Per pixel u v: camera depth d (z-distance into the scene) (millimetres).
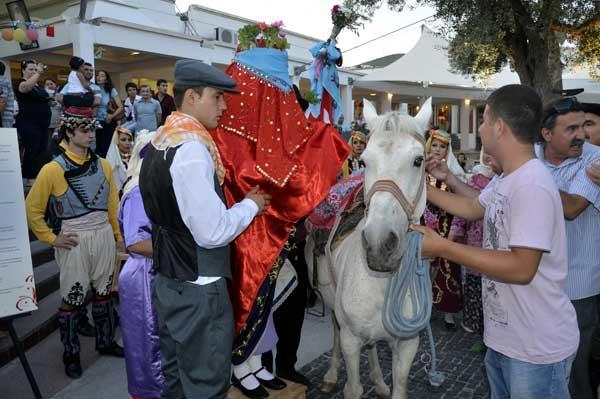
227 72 2707
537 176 1752
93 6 9531
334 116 3887
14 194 3023
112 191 4070
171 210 1990
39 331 4352
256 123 2564
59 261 3770
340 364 3893
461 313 5250
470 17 10688
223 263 2100
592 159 2656
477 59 12641
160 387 2664
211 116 2119
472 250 1785
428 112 2557
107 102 7305
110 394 3486
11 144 3033
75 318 3754
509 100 1814
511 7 10359
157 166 2002
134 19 10039
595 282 2648
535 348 1834
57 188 3697
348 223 2812
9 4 9008
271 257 2479
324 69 3689
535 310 1830
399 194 2148
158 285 2092
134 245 2551
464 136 20234
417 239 2352
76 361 3754
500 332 1928
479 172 4281
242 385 2920
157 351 2660
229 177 2465
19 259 3010
